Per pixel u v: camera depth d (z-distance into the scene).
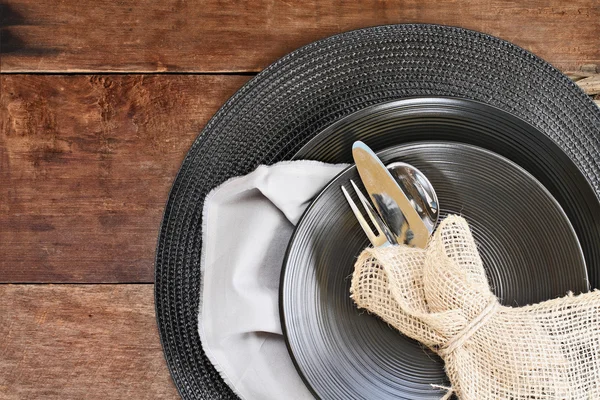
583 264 0.54
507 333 0.50
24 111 0.67
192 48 0.67
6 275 0.67
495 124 0.56
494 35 0.68
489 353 0.51
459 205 0.56
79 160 0.67
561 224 0.55
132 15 0.67
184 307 0.60
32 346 0.67
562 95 0.62
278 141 0.60
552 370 0.50
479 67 0.61
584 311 0.51
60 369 0.66
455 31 0.61
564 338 0.51
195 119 0.67
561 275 0.55
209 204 0.58
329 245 0.54
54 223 0.67
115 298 0.67
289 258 0.53
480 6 0.68
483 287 0.51
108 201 0.67
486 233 0.56
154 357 0.67
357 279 0.52
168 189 0.67
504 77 0.61
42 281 0.67
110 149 0.67
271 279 0.57
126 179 0.67
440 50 0.61
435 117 0.56
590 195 0.56
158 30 0.67
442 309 0.51
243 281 0.56
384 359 0.55
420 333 0.52
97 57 0.67
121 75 0.67
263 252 0.57
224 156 0.60
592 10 0.67
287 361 0.58
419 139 0.57
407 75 0.61
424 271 0.51
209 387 0.60
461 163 0.55
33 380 0.66
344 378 0.54
